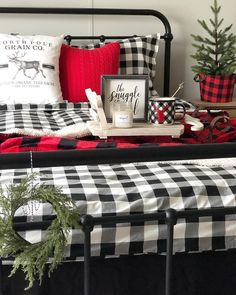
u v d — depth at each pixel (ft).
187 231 3.92
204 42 9.21
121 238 3.84
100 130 5.29
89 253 3.31
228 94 9.18
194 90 10.21
